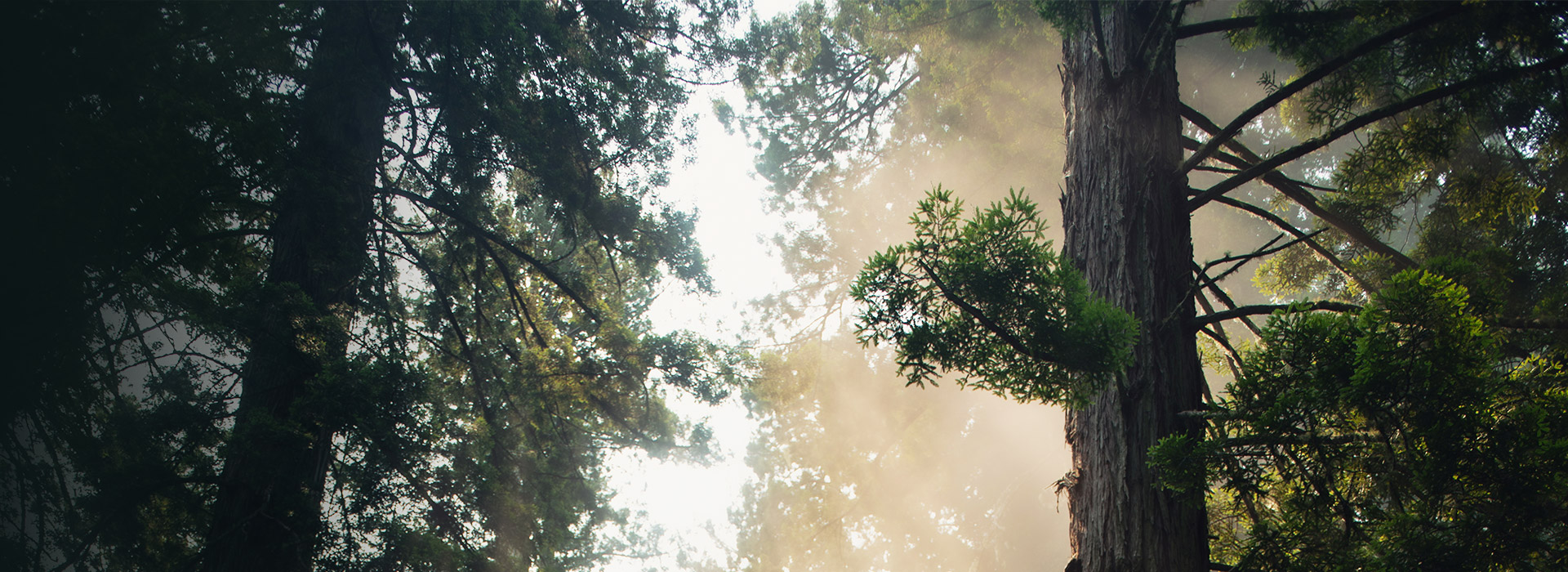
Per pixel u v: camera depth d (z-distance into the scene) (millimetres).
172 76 8977
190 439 8594
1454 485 3320
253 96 9516
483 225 12484
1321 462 3701
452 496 9242
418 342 12594
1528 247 6742
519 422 12688
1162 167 5203
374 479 8820
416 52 10836
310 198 9414
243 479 8312
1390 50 5672
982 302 3428
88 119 8062
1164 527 4211
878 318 3498
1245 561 3816
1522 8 5008
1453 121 5730
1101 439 4562
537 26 11414
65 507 8469
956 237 3365
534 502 11039
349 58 10062
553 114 11922
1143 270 4855
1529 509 3158
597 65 12852
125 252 8250
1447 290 3270
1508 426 3252
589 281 13914
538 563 10844
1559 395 3553
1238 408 3729
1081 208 5285
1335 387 3404
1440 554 3199
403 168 11281
